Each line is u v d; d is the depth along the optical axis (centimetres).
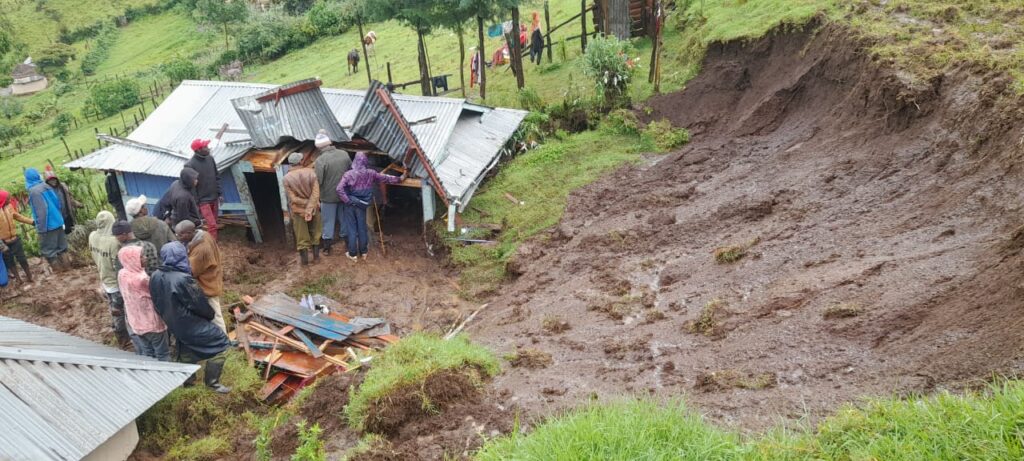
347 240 1150
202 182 1120
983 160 775
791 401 530
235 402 822
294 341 907
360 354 877
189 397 812
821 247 796
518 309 929
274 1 4934
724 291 787
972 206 720
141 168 1247
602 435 495
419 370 684
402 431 635
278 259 1212
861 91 1064
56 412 648
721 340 676
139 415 713
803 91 1267
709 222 1005
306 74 3138
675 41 1827
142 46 5969
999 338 498
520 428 588
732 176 1138
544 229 1179
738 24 1551
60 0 6988
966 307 557
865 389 514
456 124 1391
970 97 864
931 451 408
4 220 1137
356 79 2620
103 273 935
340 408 696
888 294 631
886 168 909
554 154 1419
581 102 1556
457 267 1144
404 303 1054
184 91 1451
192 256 849
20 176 3116
